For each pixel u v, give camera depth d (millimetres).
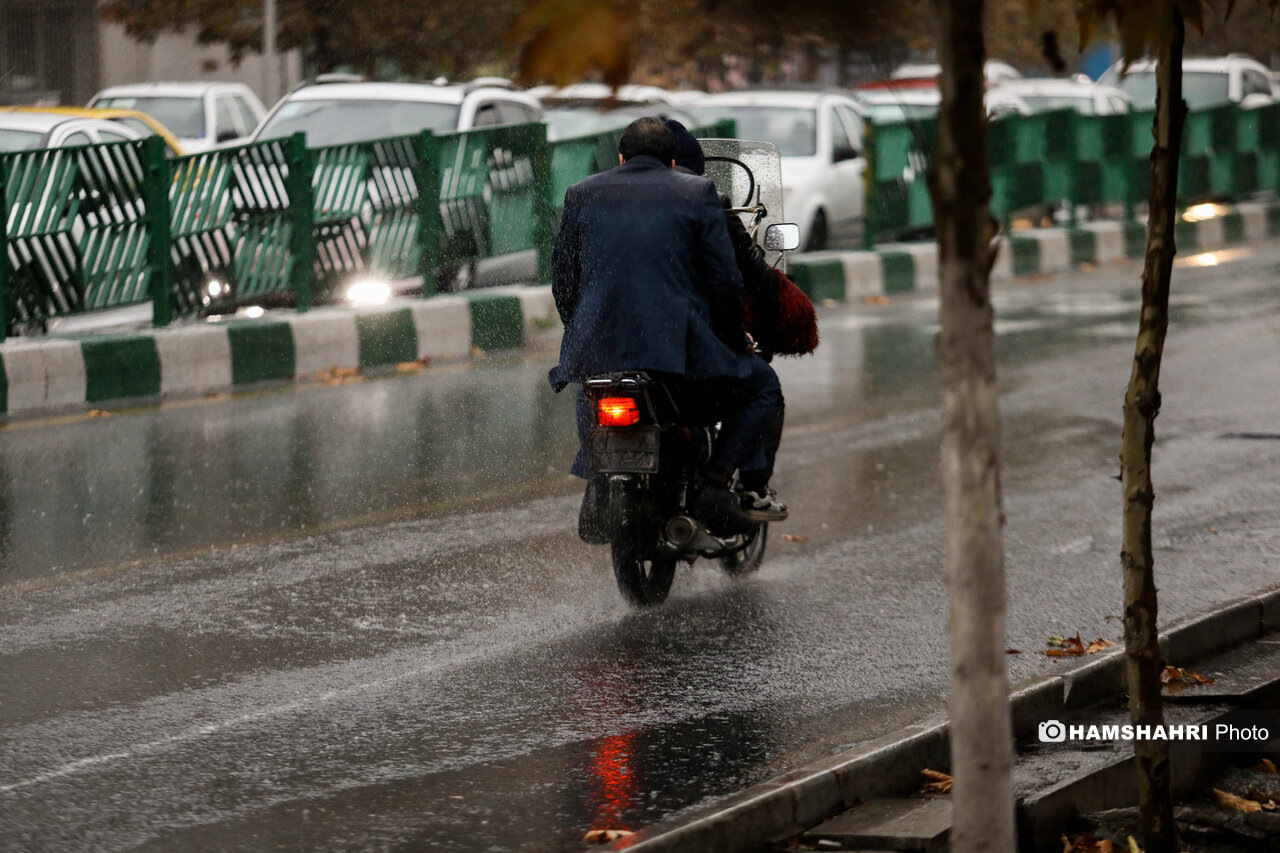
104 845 12289
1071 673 15547
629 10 6480
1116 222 64812
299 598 19578
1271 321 45438
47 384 32312
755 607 19375
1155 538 22547
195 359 34812
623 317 17547
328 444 29125
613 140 46656
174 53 76312
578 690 16234
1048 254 59438
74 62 74125
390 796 13352
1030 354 40219
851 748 13672
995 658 8352
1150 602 11891
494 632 18250
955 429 8195
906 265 54156
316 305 38438
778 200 20672
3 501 24484
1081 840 12828
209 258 36188
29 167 32625
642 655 17422
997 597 8320
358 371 37594
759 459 18656
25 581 20172
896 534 23078
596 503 18766
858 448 29172
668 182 17797
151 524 23203
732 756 14375
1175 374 36812
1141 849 12445
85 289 33844
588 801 13273
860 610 19250
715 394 17984
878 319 47156
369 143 39094
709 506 18484
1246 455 28219
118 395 33469
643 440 17609
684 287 17656
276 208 37312
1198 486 25844
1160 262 11508
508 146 42688
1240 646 17422
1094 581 20438
